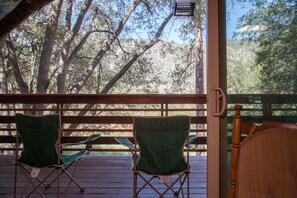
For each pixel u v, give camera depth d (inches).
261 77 75.8
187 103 164.7
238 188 47.0
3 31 180.2
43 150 96.7
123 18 364.5
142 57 368.2
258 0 76.2
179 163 94.1
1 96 160.6
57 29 356.5
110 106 341.4
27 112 216.5
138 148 93.4
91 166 156.9
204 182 133.9
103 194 118.3
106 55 366.9
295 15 76.4
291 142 46.4
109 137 168.6
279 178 45.7
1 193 118.3
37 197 114.7
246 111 74.4
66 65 359.3
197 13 336.5
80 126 321.4
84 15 363.9
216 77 73.5
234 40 75.3
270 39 76.4
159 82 369.4
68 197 114.7
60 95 162.2
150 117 90.5
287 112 75.5
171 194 119.0
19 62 358.6
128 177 139.9
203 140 167.9
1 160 164.2
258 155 46.5
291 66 76.3
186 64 369.1
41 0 176.4
